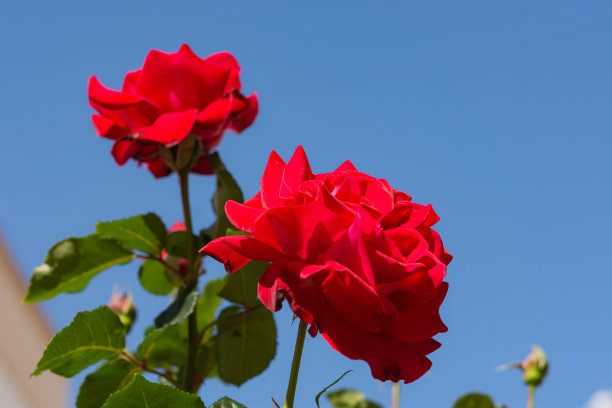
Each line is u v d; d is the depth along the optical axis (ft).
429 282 1.86
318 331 1.86
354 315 1.86
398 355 1.87
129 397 1.95
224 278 2.49
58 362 2.36
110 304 2.86
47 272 2.50
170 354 2.59
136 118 2.47
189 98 2.46
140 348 2.42
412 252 1.89
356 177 1.95
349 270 1.83
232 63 2.52
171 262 2.54
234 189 2.45
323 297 1.87
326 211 1.86
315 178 1.97
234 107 2.51
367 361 1.86
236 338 2.52
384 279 1.87
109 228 2.49
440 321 1.90
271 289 1.87
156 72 2.43
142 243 2.51
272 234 1.87
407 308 1.90
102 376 2.42
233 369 2.51
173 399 1.96
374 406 2.97
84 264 2.51
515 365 2.90
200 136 2.46
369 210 1.86
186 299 2.41
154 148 2.48
